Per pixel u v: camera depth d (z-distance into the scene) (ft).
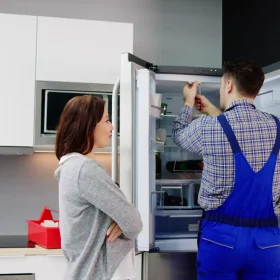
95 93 8.53
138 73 6.75
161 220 8.07
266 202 5.93
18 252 7.34
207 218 6.15
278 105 7.04
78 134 4.87
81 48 8.50
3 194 9.41
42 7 9.71
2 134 8.17
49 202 9.57
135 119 6.81
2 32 8.24
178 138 6.63
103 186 4.54
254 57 8.77
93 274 4.66
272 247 5.92
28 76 8.29
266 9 8.25
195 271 7.21
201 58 10.42
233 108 6.13
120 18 10.08
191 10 10.44
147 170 6.71
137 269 7.17
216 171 5.96
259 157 5.89
